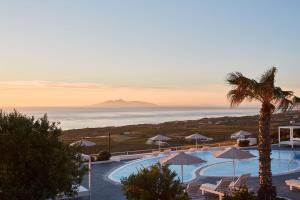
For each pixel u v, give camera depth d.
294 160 33.16
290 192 19.81
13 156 10.19
